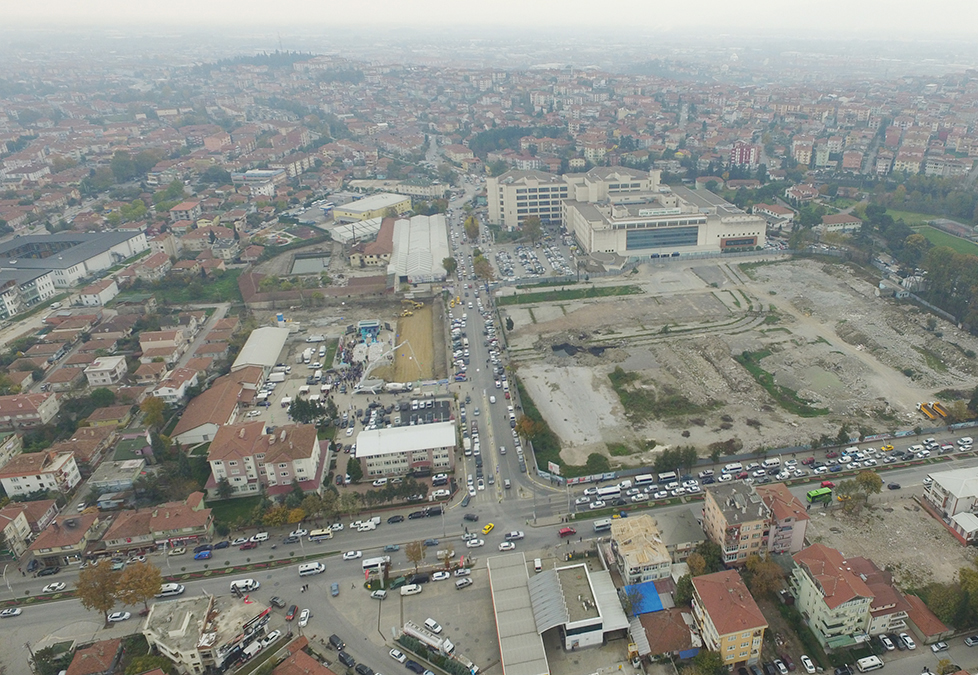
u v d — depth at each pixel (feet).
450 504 593.01
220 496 606.55
